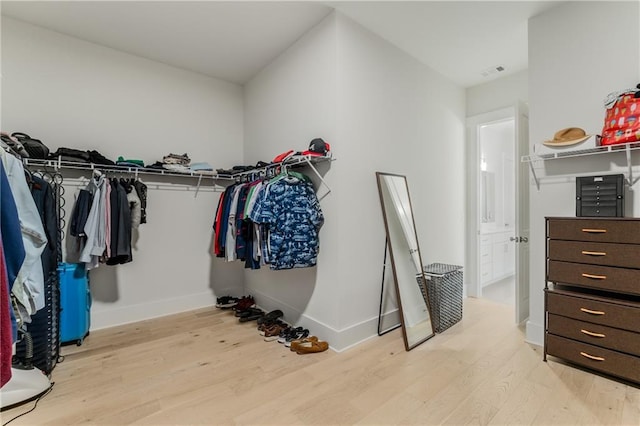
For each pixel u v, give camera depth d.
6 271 0.98
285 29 2.65
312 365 2.10
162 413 1.60
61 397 1.75
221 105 3.66
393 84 2.85
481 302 3.62
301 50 2.75
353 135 2.48
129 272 3.00
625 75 2.04
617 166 2.09
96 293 2.83
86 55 2.82
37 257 1.31
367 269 2.57
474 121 3.79
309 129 2.65
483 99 3.72
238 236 2.71
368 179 2.60
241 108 3.82
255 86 3.53
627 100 1.93
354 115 2.49
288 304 2.91
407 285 2.75
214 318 3.10
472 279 3.84
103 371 2.04
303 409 1.62
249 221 2.68
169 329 2.80
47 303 1.95
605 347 1.85
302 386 1.84
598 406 1.61
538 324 2.42
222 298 3.44
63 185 2.66
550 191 2.38
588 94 2.20
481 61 3.19
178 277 3.30
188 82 3.42
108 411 1.62
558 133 2.23
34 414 1.59
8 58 2.48
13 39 2.49
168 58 3.16
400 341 2.50
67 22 2.55
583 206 2.07
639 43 1.99
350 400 1.69
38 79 2.60
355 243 2.48
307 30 2.67
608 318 1.84
